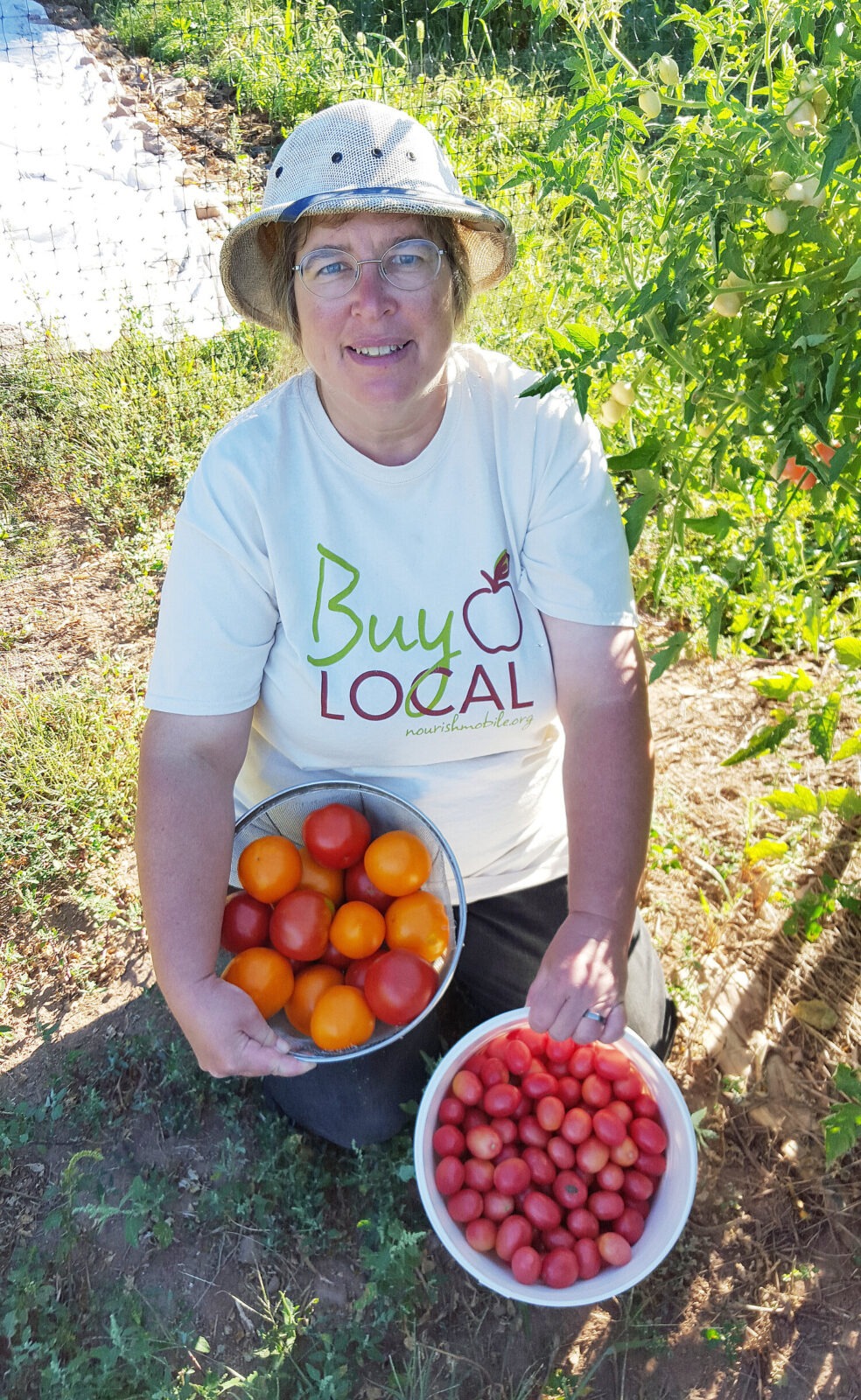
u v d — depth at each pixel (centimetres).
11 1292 200
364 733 189
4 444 400
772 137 144
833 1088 228
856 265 137
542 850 211
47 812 282
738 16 177
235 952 194
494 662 185
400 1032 179
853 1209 212
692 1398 192
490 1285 174
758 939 253
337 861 191
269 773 205
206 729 183
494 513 180
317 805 198
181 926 177
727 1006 242
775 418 159
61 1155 223
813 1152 220
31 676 323
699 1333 199
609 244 186
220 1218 213
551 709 194
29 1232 212
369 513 177
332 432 175
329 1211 215
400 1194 215
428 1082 210
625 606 187
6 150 579
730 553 305
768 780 286
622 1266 180
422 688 185
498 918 215
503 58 649
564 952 177
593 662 187
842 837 269
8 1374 190
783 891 259
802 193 142
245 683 184
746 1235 210
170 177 573
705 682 312
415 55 639
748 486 252
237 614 179
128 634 338
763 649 318
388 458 176
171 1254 209
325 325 163
